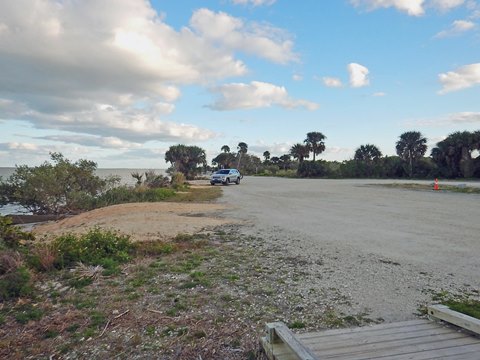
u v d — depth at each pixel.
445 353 3.26
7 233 7.96
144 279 5.82
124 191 22.27
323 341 3.59
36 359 3.55
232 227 10.72
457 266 6.39
